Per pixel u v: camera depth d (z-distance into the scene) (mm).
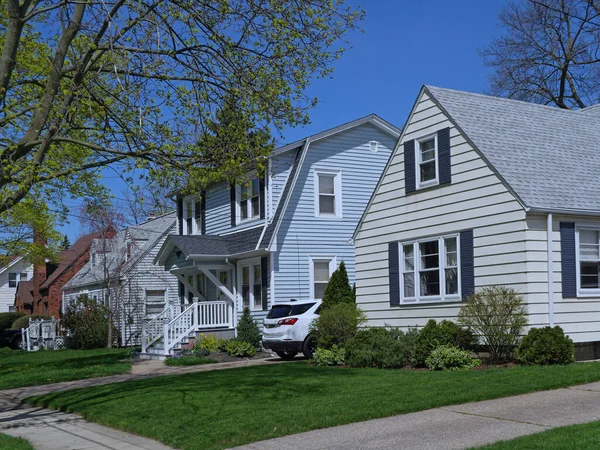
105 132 13352
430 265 18391
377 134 26266
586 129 20188
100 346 32812
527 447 7871
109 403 13367
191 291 28812
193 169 12625
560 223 15977
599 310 16359
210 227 28547
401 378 14000
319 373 15695
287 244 23859
